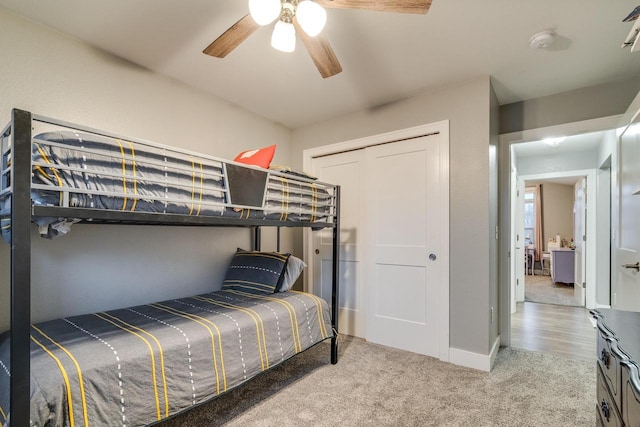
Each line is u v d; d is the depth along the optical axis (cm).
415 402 196
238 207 184
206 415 183
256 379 226
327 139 342
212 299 233
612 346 96
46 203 118
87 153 129
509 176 297
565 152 469
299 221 234
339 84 263
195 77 251
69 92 198
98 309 208
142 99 234
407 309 284
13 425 103
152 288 237
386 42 203
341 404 194
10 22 176
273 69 239
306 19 131
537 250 830
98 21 185
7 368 122
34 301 183
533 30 190
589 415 183
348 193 330
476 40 201
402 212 290
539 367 248
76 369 121
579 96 266
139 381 136
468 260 251
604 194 431
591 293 446
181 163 162
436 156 273
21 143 109
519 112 292
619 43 201
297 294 249
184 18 182
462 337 252
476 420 178
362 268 318
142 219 146
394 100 293
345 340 309
